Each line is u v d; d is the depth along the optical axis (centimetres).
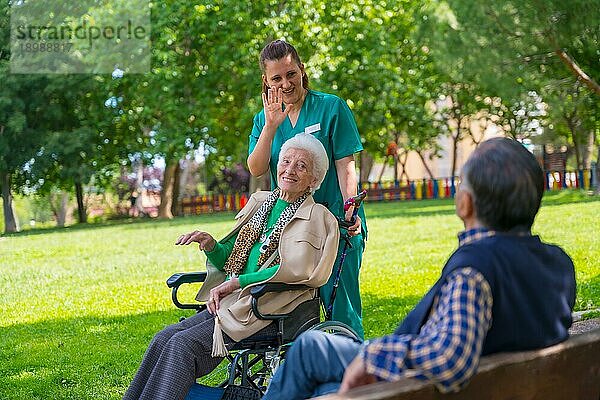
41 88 3606
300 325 496
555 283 299
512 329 283
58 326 1020
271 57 571
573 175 4088
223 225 2552
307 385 348
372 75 3114
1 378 766
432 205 3291
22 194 3994
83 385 730
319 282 489
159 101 3338
